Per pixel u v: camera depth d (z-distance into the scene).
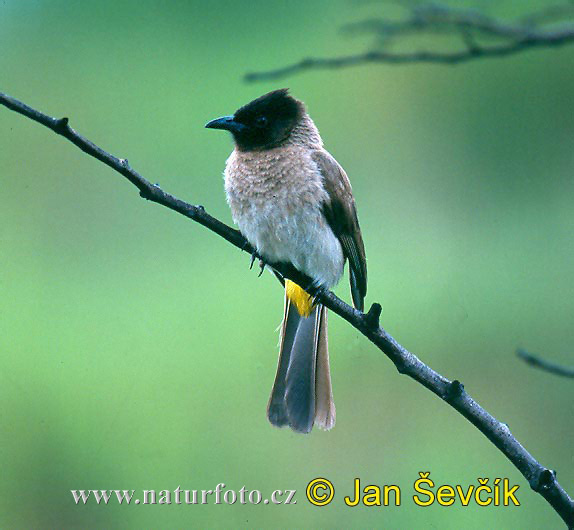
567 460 10.48
